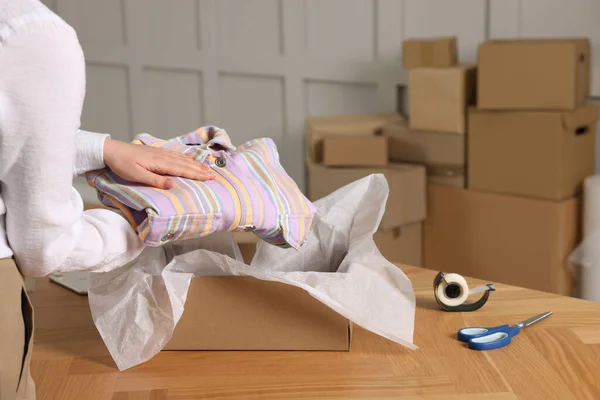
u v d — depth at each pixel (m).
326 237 1.33
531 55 2.35
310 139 2.80
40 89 0.78
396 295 1.15
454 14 2.94
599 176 2.50
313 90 3.38
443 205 2.67
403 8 3.04
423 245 2.76
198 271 1.16
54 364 1.11
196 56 3.66
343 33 3.22
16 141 0.80
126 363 1.09
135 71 3.88
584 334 1.15
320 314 1.12
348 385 1.01
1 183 0.85
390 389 0.99
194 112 3.75
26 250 0.88
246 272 1.12
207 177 1.09
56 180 0.84
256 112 3.57
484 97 2.45
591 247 2.40
